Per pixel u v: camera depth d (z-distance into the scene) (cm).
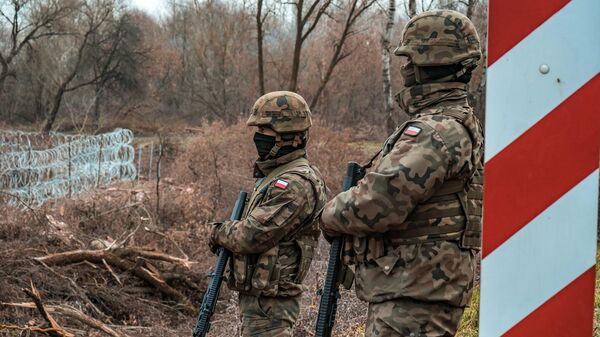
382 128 2842
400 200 237
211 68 4125
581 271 182
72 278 802
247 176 1420
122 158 1777
